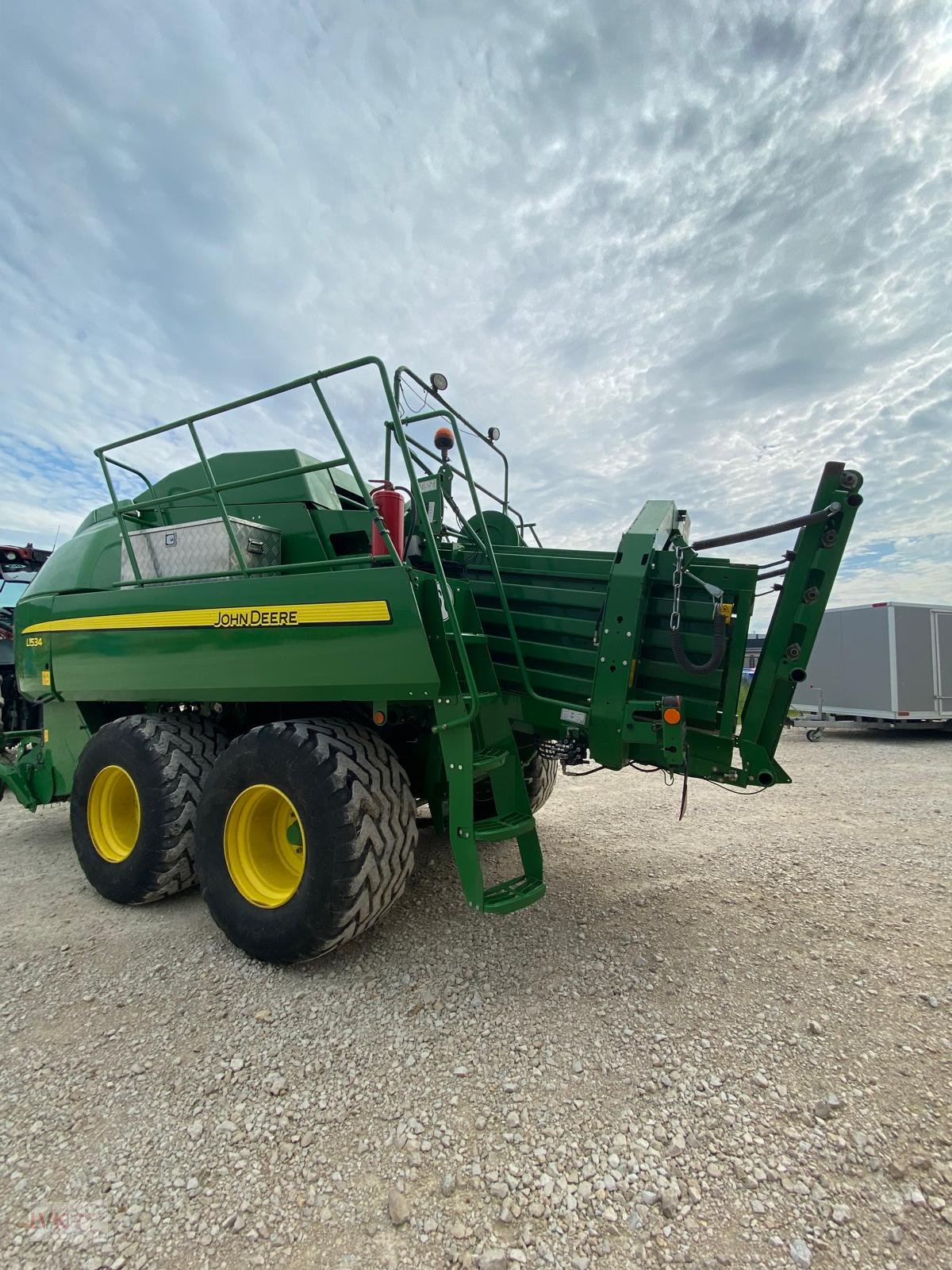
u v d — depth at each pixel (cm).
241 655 301
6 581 702
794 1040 218
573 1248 144
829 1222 149
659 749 291
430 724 313
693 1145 172
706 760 285
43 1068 206
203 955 284
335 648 273
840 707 1139
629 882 365
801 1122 180
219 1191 160
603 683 282
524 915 318
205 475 382
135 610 346
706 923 310
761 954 278
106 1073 204
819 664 1174
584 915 318
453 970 266
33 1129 181
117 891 336
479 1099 191
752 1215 151
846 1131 176
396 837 266
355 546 336
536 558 315
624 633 279
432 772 326
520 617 316
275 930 265
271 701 298
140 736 336
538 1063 207
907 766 810
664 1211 152
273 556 342
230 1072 204
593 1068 204
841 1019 229
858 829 485
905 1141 172
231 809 288
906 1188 158
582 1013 235
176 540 342
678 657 271
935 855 417
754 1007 237
